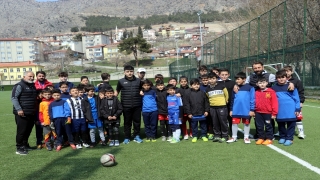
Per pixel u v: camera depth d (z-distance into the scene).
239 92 5.82
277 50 13.55
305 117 8.58
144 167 4.52
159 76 6.75
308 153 4.95
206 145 5.76
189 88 6.43
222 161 4.66
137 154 5.30
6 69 67.81
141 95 6.40
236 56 18.77
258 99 5.68
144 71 7.00
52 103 5.91
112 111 6.06
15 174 4.42
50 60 81.62
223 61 20.72
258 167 4.32
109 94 6.09
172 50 92.12
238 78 5.81
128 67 6.28
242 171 4.18
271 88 5.78
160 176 4.11
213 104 6.03
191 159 4.84
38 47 100.94
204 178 3.97
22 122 5.57
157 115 6.43
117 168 4.52
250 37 17.22
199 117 6.10
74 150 5.83
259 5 25.59
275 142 5.79
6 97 25.91
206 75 6.37
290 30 14.48
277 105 5.55
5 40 95.38
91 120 5.97
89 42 117.69
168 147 5.73
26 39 97.50
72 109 5.91
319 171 4.10
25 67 68.62
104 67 74.94
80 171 4.44
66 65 73.19
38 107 6.04
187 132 6.79
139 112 6.40
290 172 4.09
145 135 7.20
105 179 4.06
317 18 14.30
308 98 12.91
